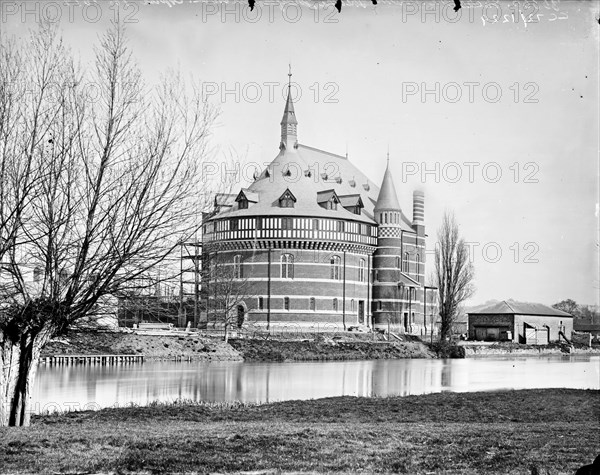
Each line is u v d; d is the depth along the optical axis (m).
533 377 45.88
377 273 91.31
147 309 20.67
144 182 19.00
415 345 78.38
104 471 13.19
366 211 93.19
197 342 61.72
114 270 18.62
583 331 96.31
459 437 17.23
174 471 13.26
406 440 16.61
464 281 83.75
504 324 92.00
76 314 19.02
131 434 16.80
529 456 15.12
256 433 17.19
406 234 99.56
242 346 65.25
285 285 80.38
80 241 18.48
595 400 28.22
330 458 14.45
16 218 17.59
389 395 32.88
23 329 18.94
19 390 19.14
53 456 14.16
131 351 56.19
